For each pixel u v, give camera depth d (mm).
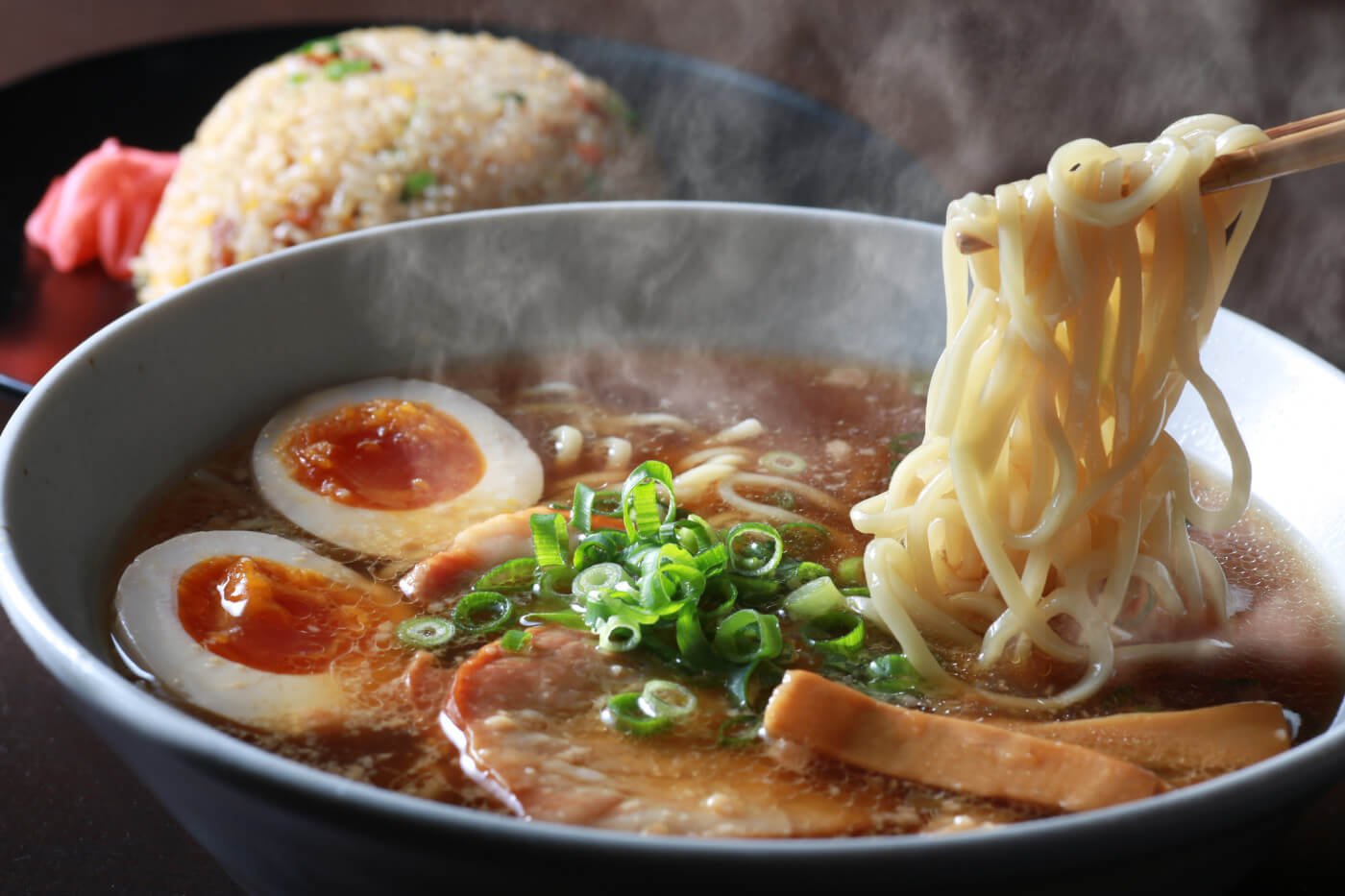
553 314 478
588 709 375
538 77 597
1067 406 395
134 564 398
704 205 477
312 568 409
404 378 465
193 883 380
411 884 322
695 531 406
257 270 442
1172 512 405
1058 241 385
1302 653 398
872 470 450
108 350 410
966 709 383
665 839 312
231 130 572
